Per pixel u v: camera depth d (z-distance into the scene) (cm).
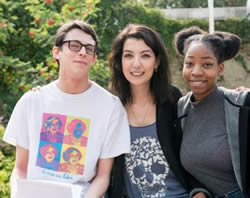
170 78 277
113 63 281
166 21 789
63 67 254
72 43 249
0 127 457
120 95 281
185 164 245
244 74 813
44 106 259
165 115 265
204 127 241
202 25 817
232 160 226
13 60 547
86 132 254
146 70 264
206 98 244
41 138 255
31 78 541
